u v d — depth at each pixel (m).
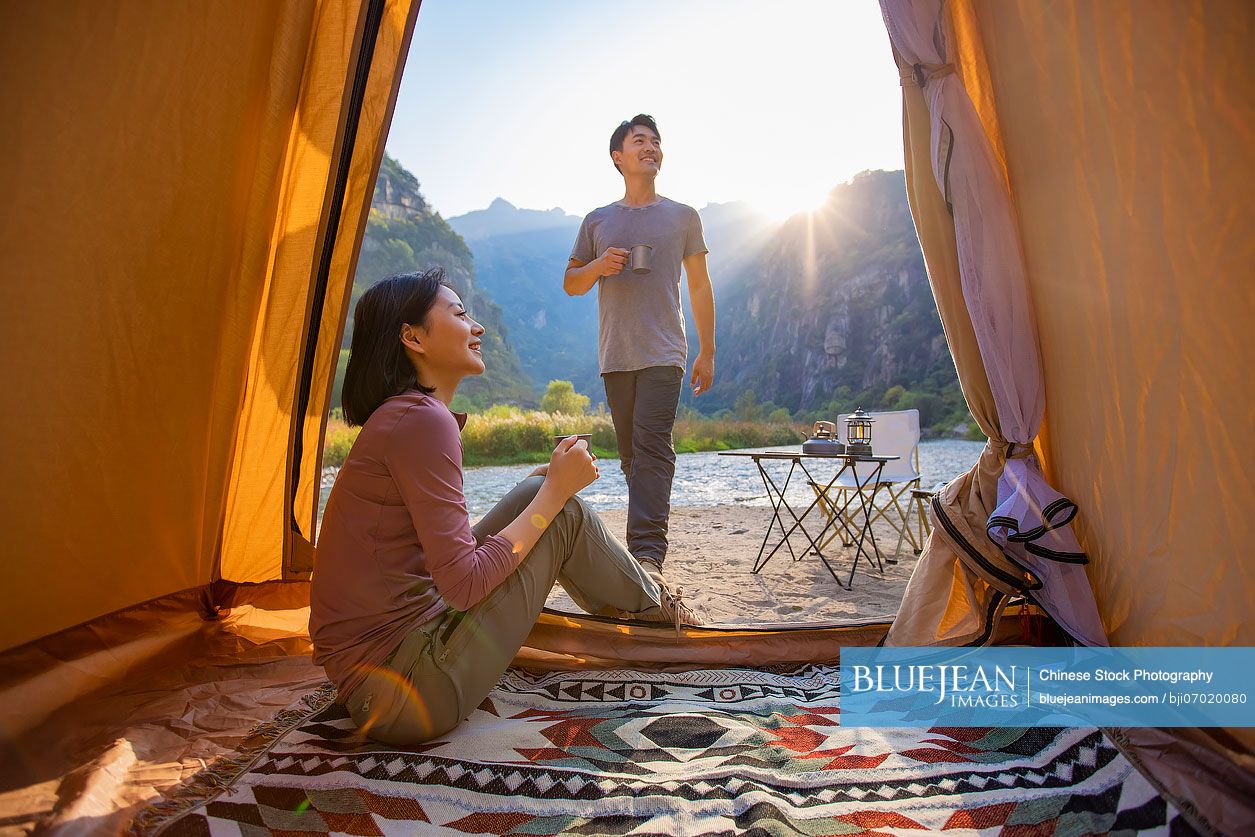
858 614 2.95
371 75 2.42
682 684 2.16
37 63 1.67
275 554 2.72
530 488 2.11
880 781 1.49
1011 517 2.01
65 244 1.81
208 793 1.45
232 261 2.27
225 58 2.05
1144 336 1.77
